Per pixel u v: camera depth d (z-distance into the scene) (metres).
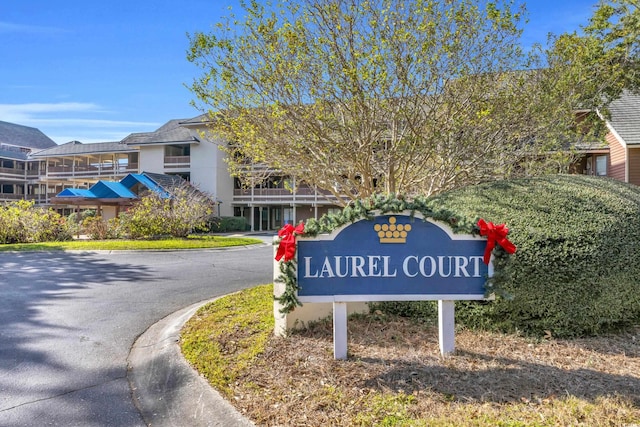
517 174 7.96
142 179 24.27
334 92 5.34
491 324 3.96
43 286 7.46
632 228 4.09
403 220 3.37
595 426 2.35
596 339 3.81
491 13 5.29
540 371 3.09
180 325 4.65
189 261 11.16
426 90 5.41
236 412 2.71
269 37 5.31
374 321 4.28
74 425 2.72
